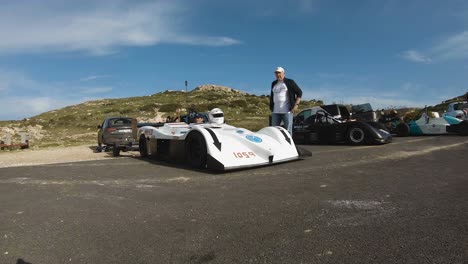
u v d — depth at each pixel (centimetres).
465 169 500
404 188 381
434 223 260
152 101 4625
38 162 841
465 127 1270
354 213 293
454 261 197
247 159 557
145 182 482
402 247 219
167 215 311
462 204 309
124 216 314
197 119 735
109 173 586
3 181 539
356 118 1390
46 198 401
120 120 1200
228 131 631
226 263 208
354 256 209
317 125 1150
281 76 717
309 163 604
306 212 301
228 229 266
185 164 678
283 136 647
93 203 367
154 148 763
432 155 671
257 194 377
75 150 1196
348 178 452
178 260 215
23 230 285
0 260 226
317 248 223
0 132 2630
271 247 228
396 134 1443
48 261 222
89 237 262
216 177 500
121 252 232
